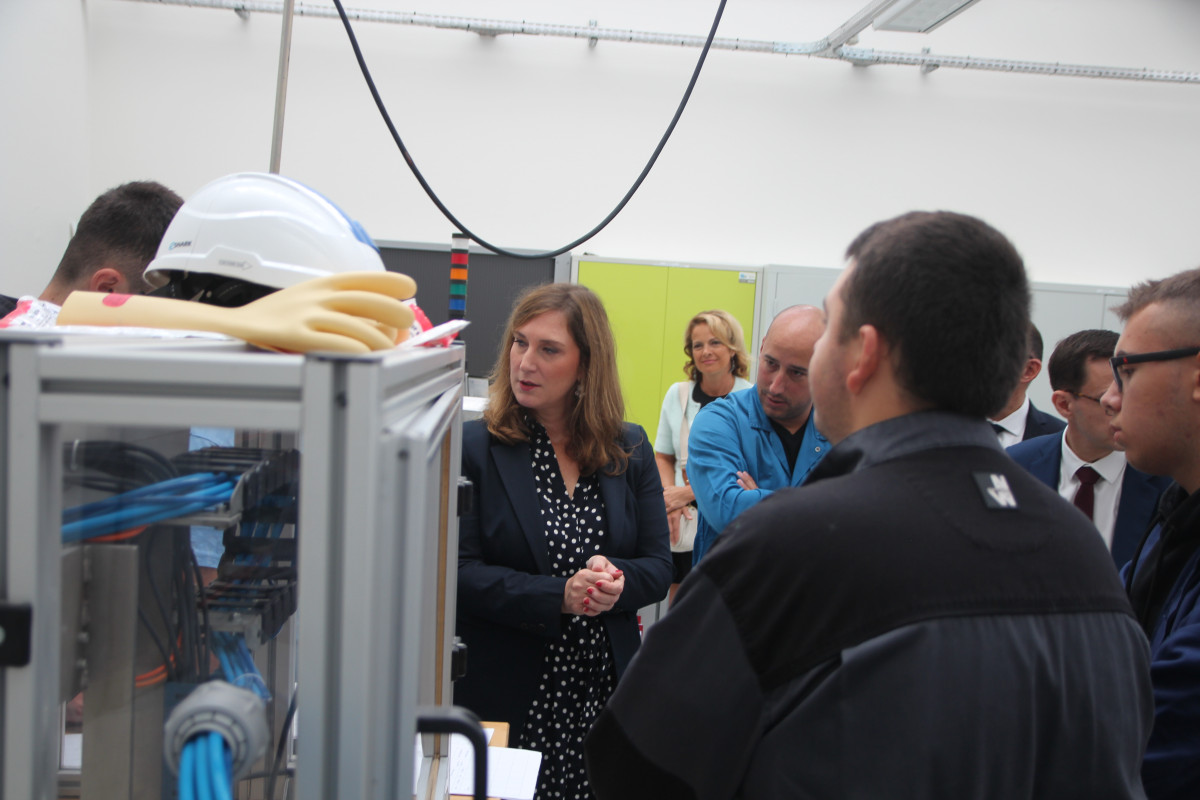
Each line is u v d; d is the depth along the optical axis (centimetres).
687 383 285
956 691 53
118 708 50
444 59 407
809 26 423
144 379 37
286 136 398
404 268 385
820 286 393
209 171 394
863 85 428
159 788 52
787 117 425
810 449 168
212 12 390
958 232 61
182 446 54
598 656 138
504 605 130
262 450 57
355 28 399
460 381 87
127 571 49
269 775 61
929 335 60
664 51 417
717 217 425
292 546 61
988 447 62
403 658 42
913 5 352
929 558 55
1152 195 445
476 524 140
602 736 63
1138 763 61
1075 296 404
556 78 413
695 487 172
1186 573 93
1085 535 62
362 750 38
